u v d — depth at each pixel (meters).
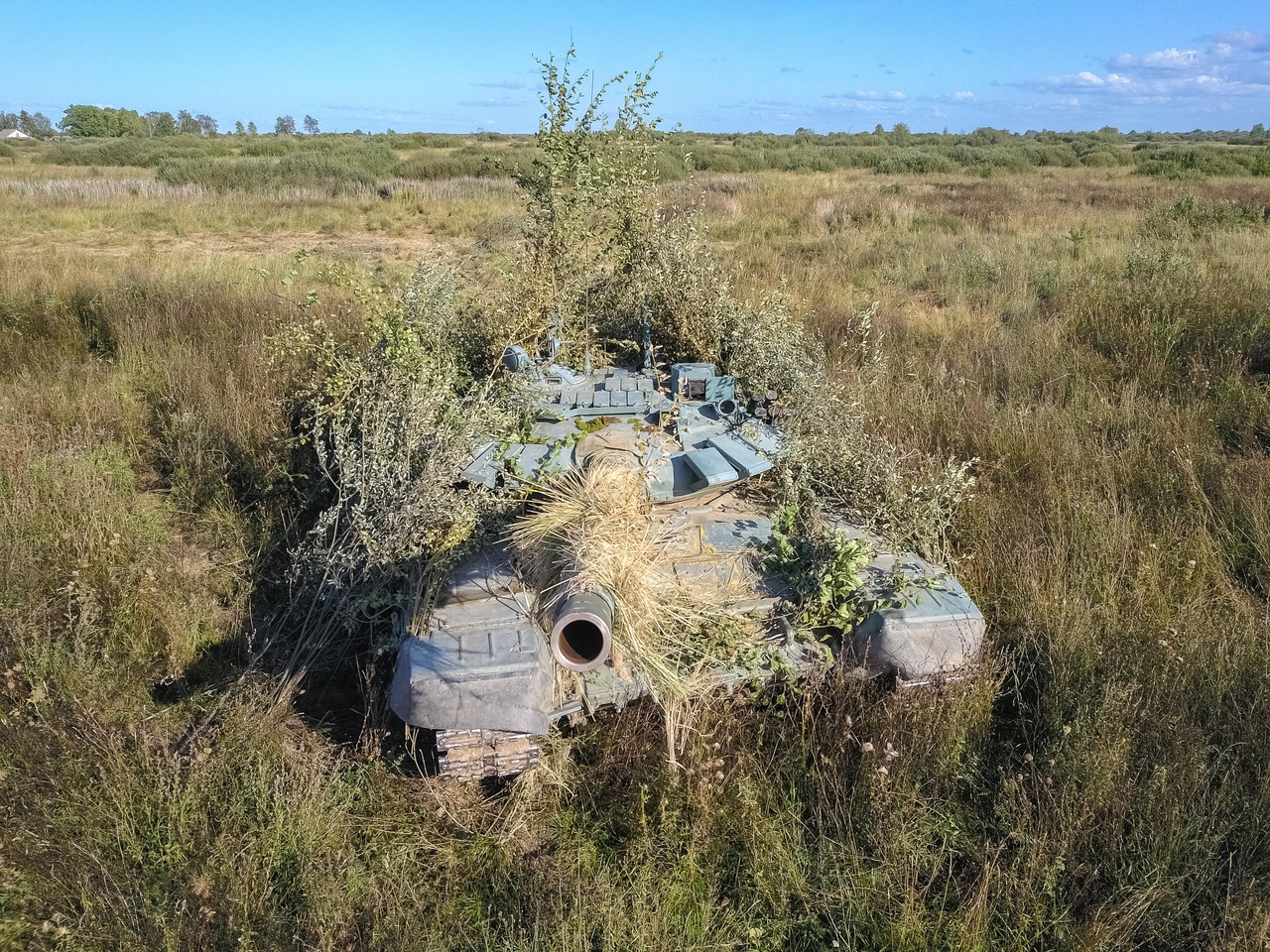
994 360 8.70
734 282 11.48
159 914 2.94
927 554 4.49
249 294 10.94
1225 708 3.89
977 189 26.44
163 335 9.46
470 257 11.56
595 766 3.63
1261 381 8.26
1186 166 33.84
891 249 15.52
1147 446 6.52
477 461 4.57
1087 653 4.09
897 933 2.92
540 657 3.22
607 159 7.36
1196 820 3.21
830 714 3.71
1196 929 2.99
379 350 6.12
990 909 3.00
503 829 3.37
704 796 3.37
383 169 32.00
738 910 3.06
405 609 3.81
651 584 3.67
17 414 7.22
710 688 3.59
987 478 6.04
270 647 4.44
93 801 3.43
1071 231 16.70
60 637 4.39
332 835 3.29
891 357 8.84
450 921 3.05
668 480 4.45
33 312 9.91
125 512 5.80
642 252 7.44
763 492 4.71
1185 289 10.55
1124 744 3.52
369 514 4.39
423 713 3.12
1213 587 4.98
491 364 6.43
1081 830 3.24
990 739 3.86
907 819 3.38
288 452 6.28
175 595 4.93
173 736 3.91
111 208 20.98
